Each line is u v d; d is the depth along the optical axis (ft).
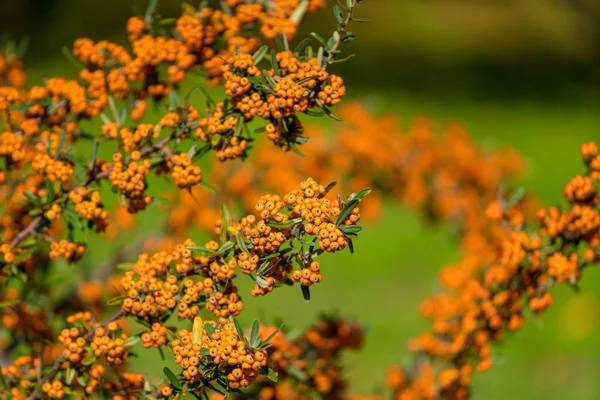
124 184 6.64
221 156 6.69
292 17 7.91
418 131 15.79
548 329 22.15
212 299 6.00
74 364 6.84
